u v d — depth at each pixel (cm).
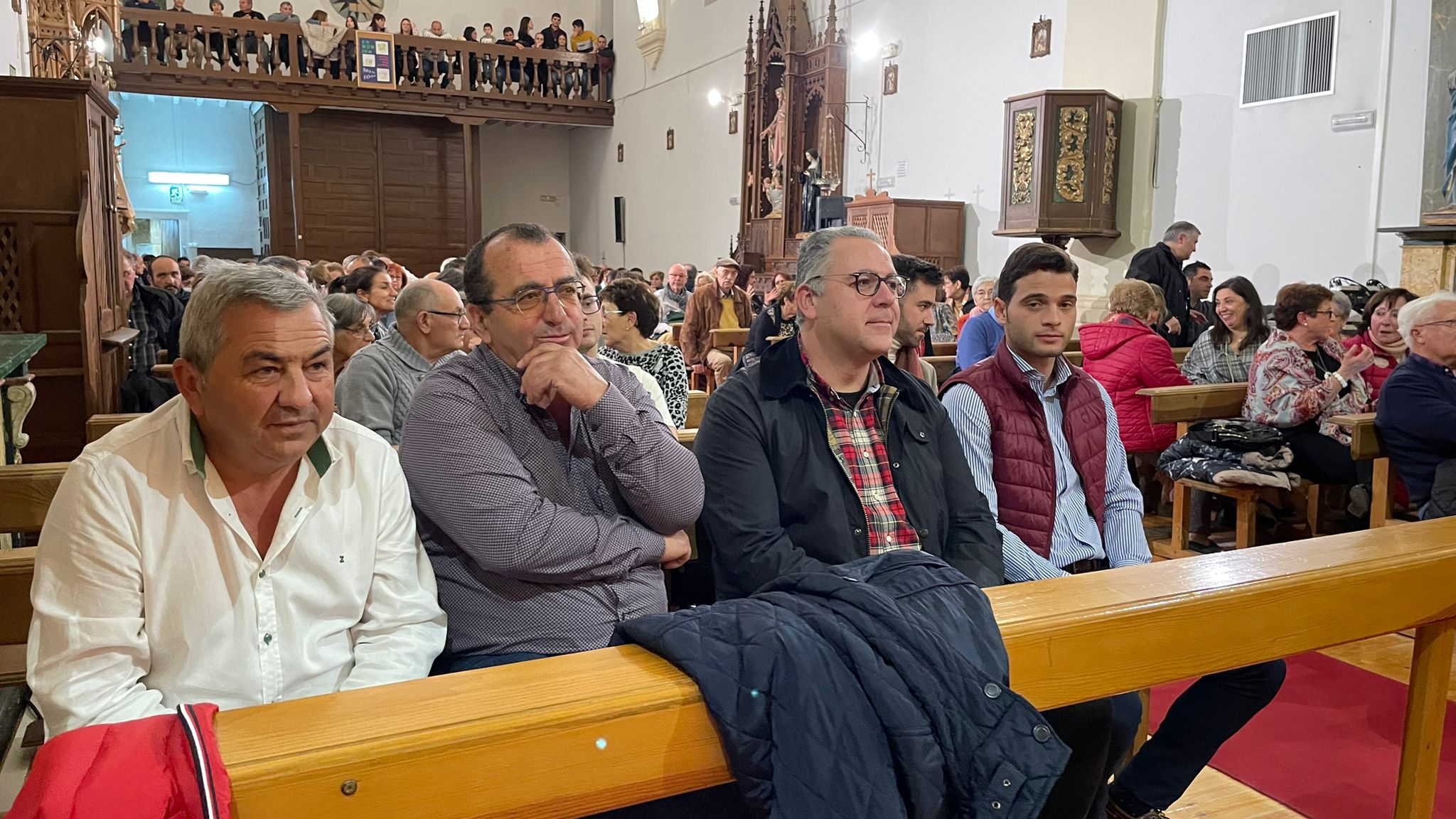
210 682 148
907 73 1123
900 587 130
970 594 130
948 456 228
